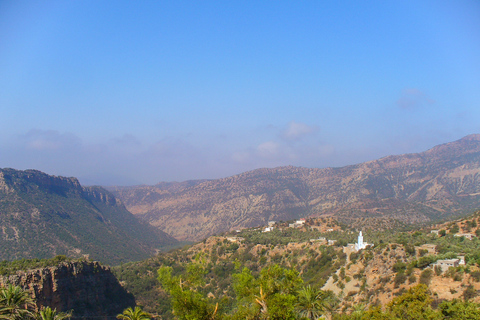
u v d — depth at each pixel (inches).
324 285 4200.3
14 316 2527.1
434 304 2765.7
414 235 5654.5
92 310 4325.8
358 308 3068.4
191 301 2425.0
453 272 3009.4
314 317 2527.1
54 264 4249.5
